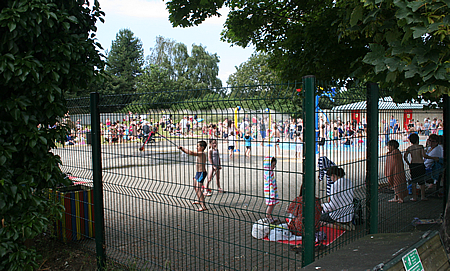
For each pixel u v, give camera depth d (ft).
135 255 13.99
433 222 15.21
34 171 11.57
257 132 9.48
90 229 16.70
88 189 17.11
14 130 11.35
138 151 12.62
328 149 9.47
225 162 28.27
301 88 8.59
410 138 14.37
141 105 12.26
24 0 10.25
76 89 12.88
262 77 142.41
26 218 11.41
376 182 11.03
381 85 12.21
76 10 12.45
